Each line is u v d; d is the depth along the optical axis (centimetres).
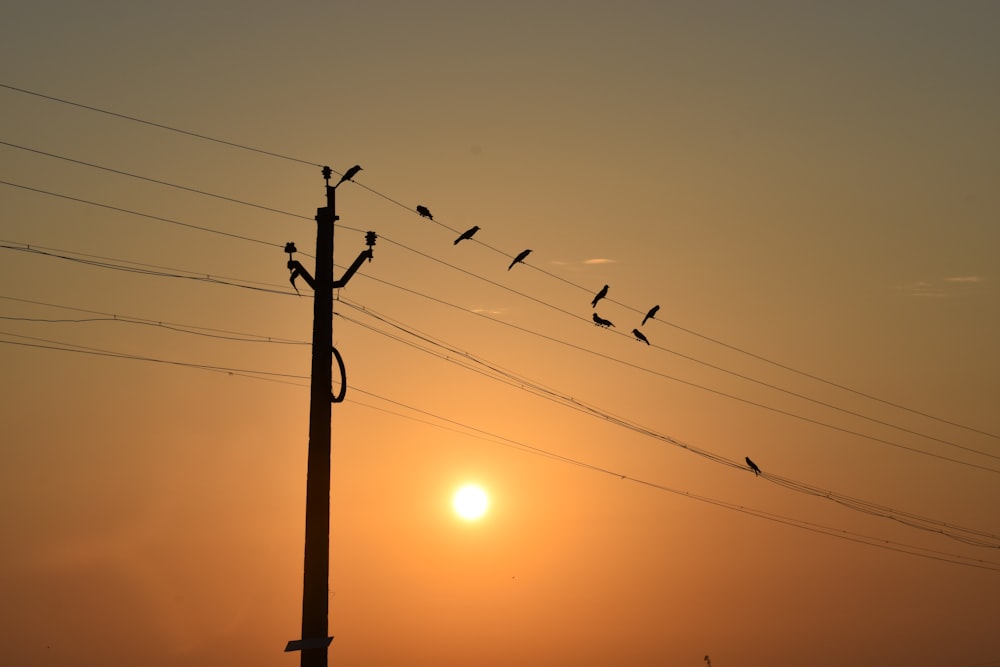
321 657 2948
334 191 3312
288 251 3231
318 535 3020
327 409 3112
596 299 4400
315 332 3172
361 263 3272
